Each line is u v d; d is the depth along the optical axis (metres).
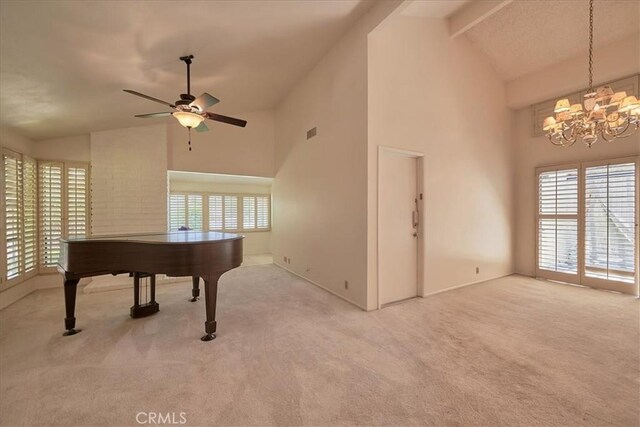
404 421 1.57
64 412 1.63
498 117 4.91
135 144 4.89
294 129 5.16
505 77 4.95
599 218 4.17
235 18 2.67
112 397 1.76
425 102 3.87
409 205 3.80
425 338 2.57
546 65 4.53
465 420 1.57
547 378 1.96
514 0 3.71
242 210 7.77
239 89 4.61
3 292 3.46
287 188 5.51
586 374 2.00
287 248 5.53
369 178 3.30
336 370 2.06
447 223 4.13
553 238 4.69
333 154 3.94
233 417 1.60
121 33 2.40
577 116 2.89
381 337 2.59
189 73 3.30
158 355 2.27
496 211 4.86
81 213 4.55
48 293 4.00
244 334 2.66
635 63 3.71
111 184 4.71
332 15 3.15
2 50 2.18
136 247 2.53
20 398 1.74
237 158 5.86
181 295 3.90
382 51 3.42
